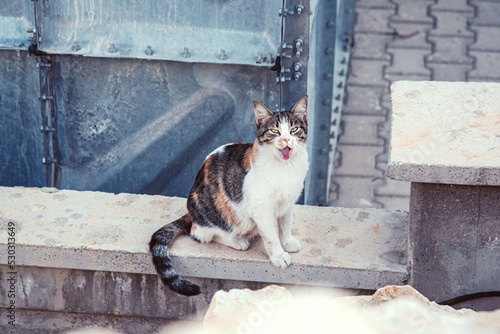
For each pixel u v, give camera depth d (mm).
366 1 7781
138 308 3539
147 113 4121
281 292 2461
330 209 3732
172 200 3844
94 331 3652
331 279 3295
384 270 3248
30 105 4129
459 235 3146
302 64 3855
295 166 3232
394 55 6926
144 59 3941
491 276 3211
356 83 6535
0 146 4277
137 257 3346
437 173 2945
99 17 3850
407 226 3553
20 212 3654
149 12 3822
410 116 3340
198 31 3852
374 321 2369
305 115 3277
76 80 4031
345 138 5898
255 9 3771
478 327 2338
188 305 3504
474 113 3361
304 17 3740
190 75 3982
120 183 4371
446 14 7590
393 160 2980
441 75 6617
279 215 3385
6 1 3832
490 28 7367
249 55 3867
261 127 3232
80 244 3377
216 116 4113
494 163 2936
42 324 3658
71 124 4168
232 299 2416
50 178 4344
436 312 2406
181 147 4227
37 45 3879
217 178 3354
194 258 3342
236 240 3428
